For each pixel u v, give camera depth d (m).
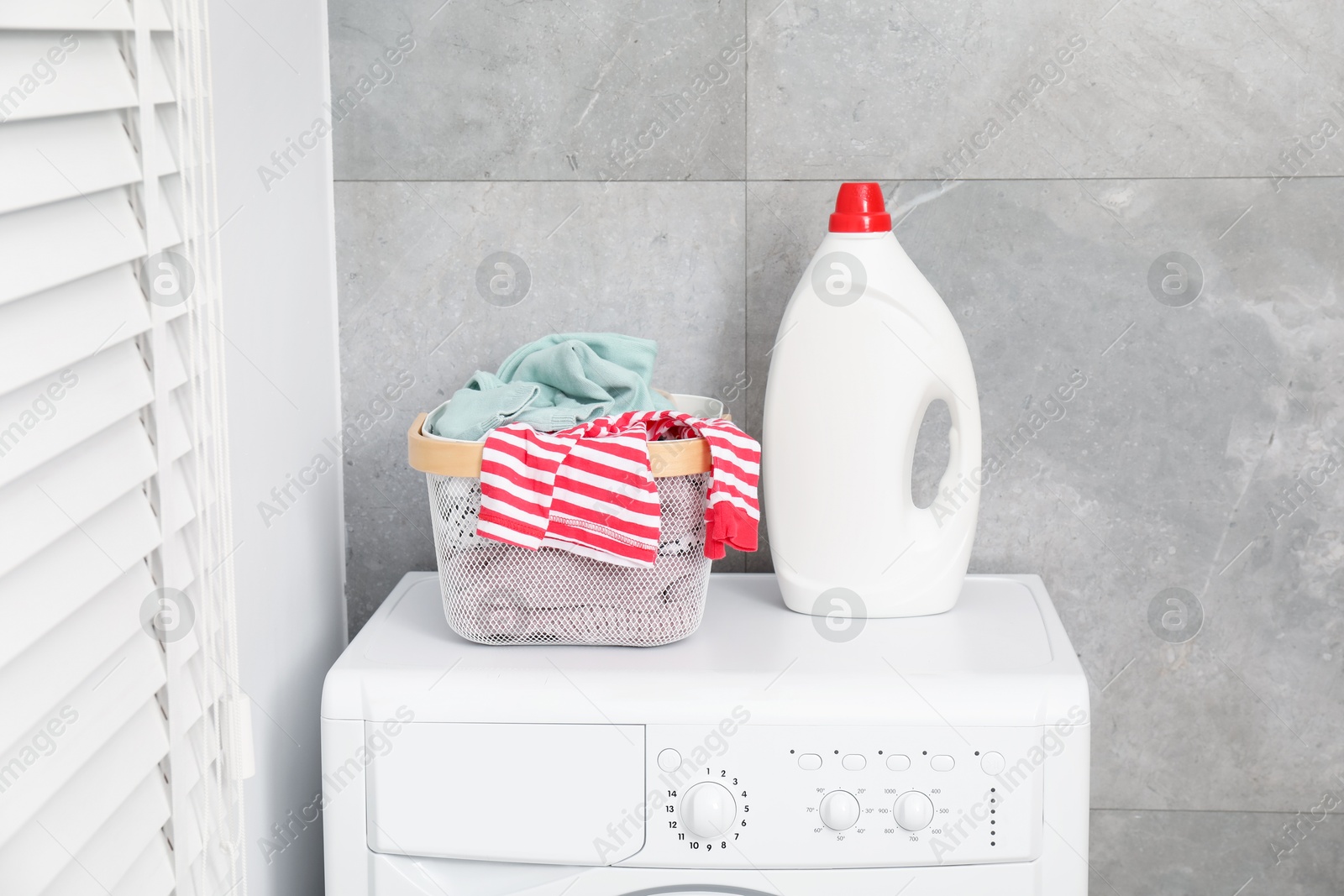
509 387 1.14
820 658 1.10
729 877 1.05
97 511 0.69
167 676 0.79
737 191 1.33
